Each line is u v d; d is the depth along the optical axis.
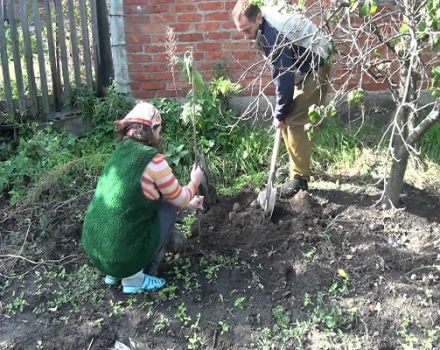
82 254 4.20
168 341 3.55
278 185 4.79
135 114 3.57
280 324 3.56
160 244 3.71
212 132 5.32
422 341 3.41
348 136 5.26
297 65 4.03
